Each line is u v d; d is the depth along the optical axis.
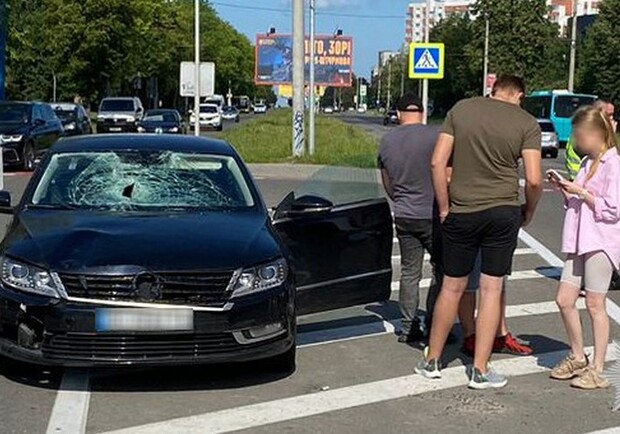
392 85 126.06
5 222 14.31
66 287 6.15
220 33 101.44
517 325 8.70
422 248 7.74
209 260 6.30
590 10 139.12
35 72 60.72
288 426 5.85
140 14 57.84
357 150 31.38
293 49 27.42
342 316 8.99
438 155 6.45
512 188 6.41
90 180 7.64
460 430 5.81
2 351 6.32
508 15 75.75
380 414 6.11
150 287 6.15
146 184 7.62
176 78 83.06
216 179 7.81
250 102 133.62
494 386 6.68
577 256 6.77
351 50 48.12
